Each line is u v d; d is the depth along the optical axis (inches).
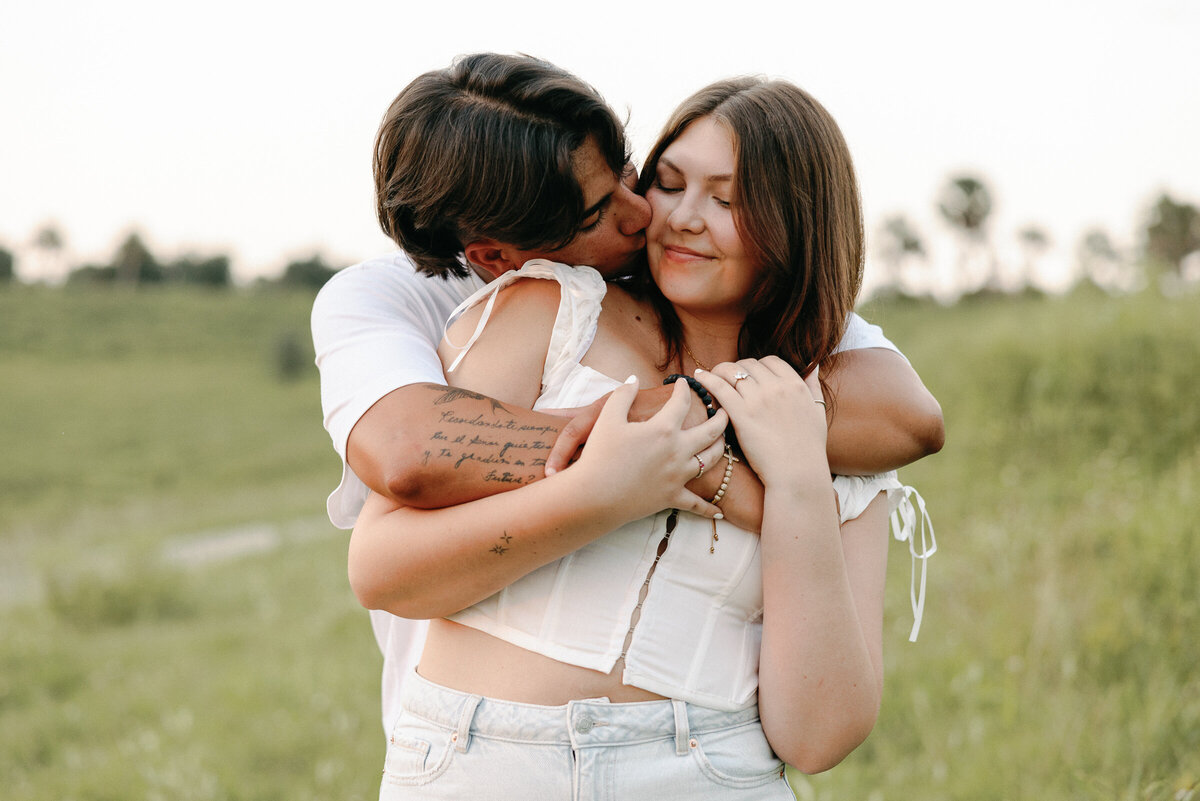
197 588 364.8
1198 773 105.1
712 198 62.9
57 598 334.3
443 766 58.8
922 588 71.6
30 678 252.5
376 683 204.8
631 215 63.6
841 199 64.2
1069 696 131.3
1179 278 327.6
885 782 125.6
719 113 62.2
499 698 58.7
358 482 69.6
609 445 55.4
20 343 1892.2
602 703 57.2
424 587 58.2
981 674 142.9
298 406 1401.3
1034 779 115.7
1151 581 160.7
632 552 60.0
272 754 171.9
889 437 65.2
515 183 58.7
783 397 60.9
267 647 258.7
